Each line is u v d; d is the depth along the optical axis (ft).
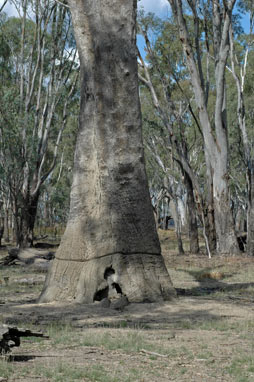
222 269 75.00
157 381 18.21
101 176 41.37
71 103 134.31
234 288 54.60
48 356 21.43
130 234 40.65
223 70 91.25
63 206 173.99
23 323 29.78
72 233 41.14
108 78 42.16
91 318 32.99
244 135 101.60
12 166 108.06
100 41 42.42
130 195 41.29
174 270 74.38
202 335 27.63
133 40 42.80
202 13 100.01
